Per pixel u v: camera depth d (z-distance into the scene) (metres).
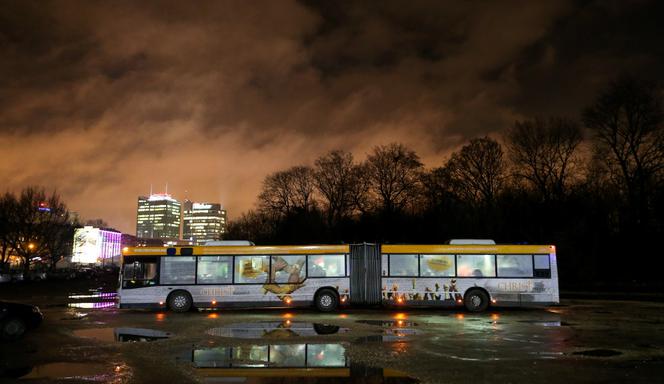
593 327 19.12
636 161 46.00
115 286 60.12
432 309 27.09
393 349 14.29
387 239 59.12
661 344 15.16
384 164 65.50
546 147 52.19
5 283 69.88
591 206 50.25
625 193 48.56
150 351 14.07
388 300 25.47
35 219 85.06
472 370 11.58
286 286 25.42
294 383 10.48
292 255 25.70
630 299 33.50
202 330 18.31
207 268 25.44
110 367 12.05
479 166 58.84
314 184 73.50
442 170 61.56
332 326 19.42
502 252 25.77
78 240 122.50
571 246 46.91
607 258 48.59
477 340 15.91
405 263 25.75
